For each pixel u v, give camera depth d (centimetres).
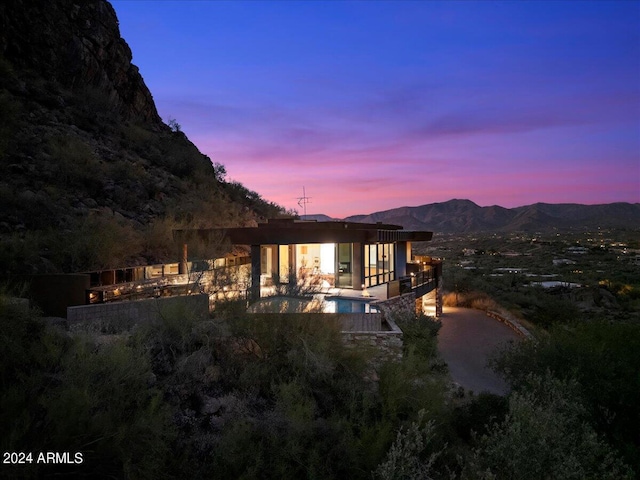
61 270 1123
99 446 522
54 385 600
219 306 948
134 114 2948
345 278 1692
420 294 1883
